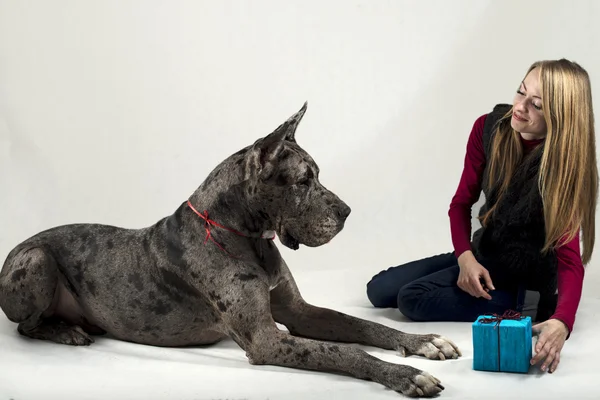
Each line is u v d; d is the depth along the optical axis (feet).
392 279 14.62
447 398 10.15
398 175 20.63
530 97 12.28
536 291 14.17
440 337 11.87
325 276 16.99
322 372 11.10
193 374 11.11
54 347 12.34
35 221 19.57
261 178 11.33
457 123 20.71
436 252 18.56
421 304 13.61
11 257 12.66
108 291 12.26
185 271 11.80
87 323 12.89
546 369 11.13
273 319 12.57
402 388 10.21
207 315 12.00
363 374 10.67
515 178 12.88
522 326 11.00
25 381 10.94
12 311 12.51
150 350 12.23
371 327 12.19
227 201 11.70
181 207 12.27
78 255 12.53
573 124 12.18
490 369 11.14
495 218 13.16
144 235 12.39
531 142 12.86
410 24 21.07
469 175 13.84
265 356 11.25
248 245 11.78
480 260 13.56
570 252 12.37
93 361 11.68
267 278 11.83
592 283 15.75
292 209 11.48
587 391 10.37
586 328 12.96
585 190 12.49
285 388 10.50
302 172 11.42
